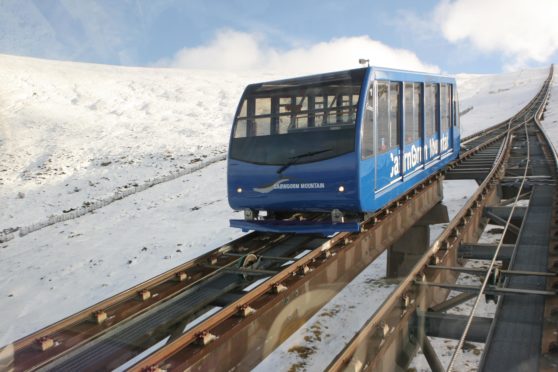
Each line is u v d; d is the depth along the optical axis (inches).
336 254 242.8
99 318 184.9
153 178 1267.2
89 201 1005.8
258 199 281.1
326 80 267.7
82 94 2138.3
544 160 597.6
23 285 418.0
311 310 218.7
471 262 471.5
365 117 258.2
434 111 403.2
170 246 716.0
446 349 307.7
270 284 200.7
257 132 284.8
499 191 461.7
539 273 205.9
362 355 151.3
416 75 348.5
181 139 1782.7
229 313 176.4
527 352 152.4
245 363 171.9
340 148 255.1
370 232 283.0
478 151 714.8
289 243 286.2
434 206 460.4
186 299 209.3
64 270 554.6
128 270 604.7
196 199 1066.1
